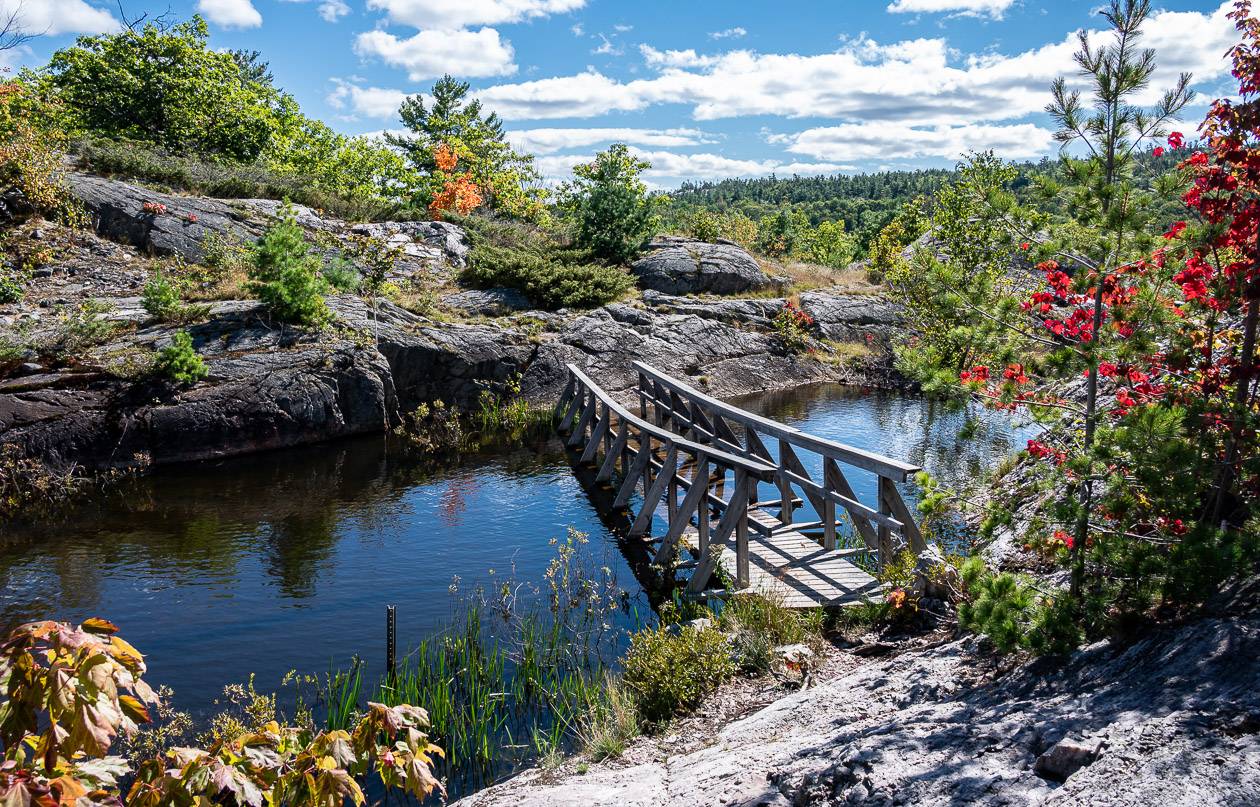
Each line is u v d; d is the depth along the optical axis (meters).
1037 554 8.23
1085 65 5.91
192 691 8.03
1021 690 5.39
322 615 9.77
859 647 8.05
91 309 18.41
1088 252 6.18
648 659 7.69
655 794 5.47
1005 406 6.86
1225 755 3.48
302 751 2.99
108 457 15.74
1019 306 6.91
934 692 5.99
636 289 28.64
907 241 37.88
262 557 11.70
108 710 2.26
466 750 7.01
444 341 21.17
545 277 25.78
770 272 32.84
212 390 17.20
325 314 19.81
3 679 2.26
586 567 11.23
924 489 7.91
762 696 7.30
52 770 2.30
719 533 9.91
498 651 8.80
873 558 10.45
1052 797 3.72
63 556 11.70
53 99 35.03
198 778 2.62
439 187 49.06
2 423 14.95
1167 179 6.07
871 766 4.67
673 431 17.64
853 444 17.78
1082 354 6.03
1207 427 6.00
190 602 10.13
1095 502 6.59
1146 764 3.62
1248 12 6.41
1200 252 6.22
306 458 17.27
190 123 43.41
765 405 22.89
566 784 6.07
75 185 24.36
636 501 14.48
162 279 19.11
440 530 12.88
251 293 20.67
